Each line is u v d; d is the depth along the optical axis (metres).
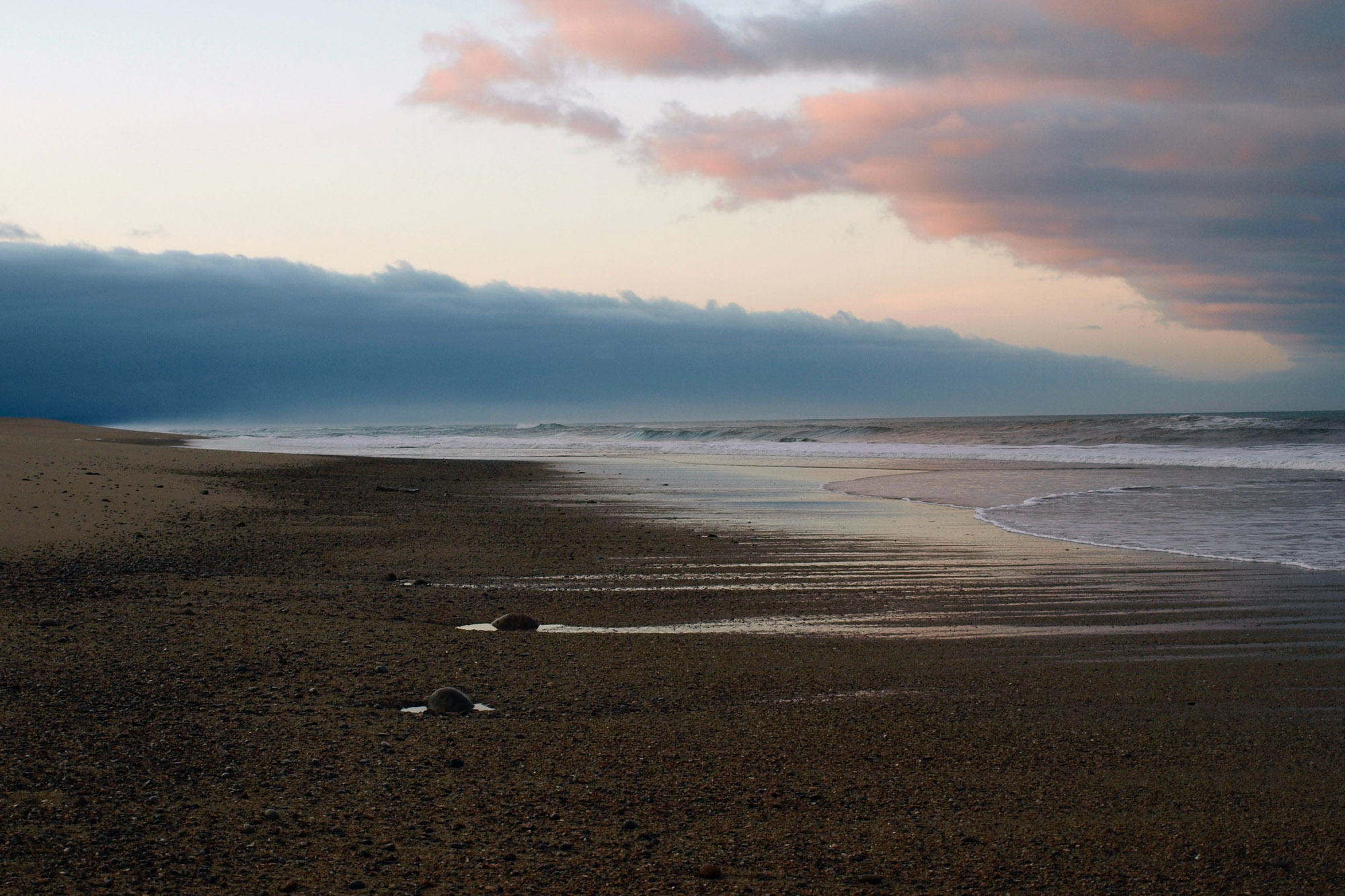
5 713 5.64
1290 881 4.00
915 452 45.12
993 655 8.21
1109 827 4.56
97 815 4.29
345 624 9.07
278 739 5.57
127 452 31.44
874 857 4.20
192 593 10.29
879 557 13.87
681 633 9.16
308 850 4.10
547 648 8.36
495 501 22.22
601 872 3.99
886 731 6.05
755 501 22.36
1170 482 27.02
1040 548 14.68
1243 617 9.72
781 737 5.93
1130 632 9.13
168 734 5.52
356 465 33.84
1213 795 4.98
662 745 5.73
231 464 30.58
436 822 4.48
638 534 16.34
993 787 5.07
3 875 3.62
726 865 4.09
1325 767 5.39
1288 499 21.78
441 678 7.22
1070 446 46.94
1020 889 3.91
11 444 29.62
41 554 12.14
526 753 5.53
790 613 10.16
